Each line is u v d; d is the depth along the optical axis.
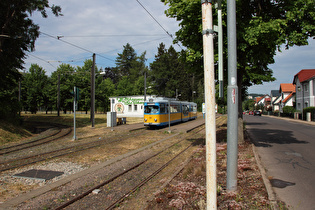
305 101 40.44
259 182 5.61
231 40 4.93
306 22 8.42
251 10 9.48
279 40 8.18
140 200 5.24
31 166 8.24
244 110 117.56
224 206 4.35
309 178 6.13
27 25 19.47
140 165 8.34
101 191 5.83
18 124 20.34
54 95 48.25
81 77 48.44
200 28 8.19
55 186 6.12
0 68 19.58
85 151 10.95
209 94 3.27
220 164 7.48
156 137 15.84
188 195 5.04
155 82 67.69
